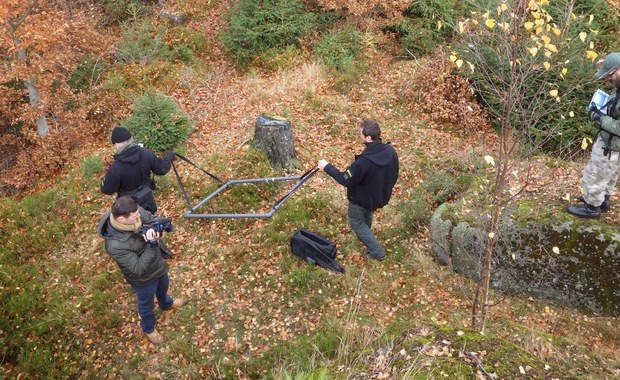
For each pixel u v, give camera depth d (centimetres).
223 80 1063
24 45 867
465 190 691
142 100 845
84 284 612
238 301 566
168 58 1124
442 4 1075
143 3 1380
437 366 375
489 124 868
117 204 419
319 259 593
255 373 489
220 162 762
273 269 598
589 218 532
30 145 1029
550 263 534
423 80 945
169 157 583
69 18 1098
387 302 552
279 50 1101
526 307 547
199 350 516
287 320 539
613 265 505
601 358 454
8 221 711
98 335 548
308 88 964
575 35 806
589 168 509
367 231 579
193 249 638
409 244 631
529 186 598
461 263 583
